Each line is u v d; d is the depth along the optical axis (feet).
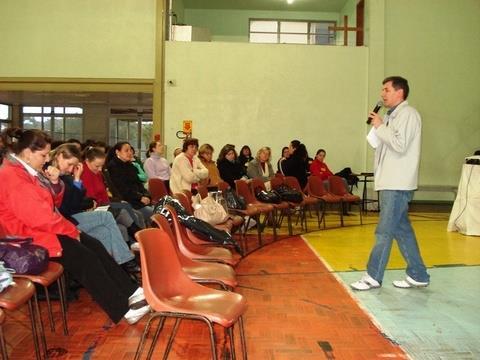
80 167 12.82
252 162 27.66
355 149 34.22
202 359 9.16
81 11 32.63
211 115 33.37
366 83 34.19
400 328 10.96
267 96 33.68
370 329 10.87
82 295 12.98
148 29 32.86
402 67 34.91
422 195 35.83
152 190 19.20
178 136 33.17
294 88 33.78
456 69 35.22
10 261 8.77
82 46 32.65
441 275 15.76
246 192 20.85
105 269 10.60
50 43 32.58
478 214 23.75
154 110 32.78
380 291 13.84
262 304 12.57
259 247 19.86
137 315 10.68
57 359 9.08
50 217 9.98
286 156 30.55
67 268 10.01
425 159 35.32
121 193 16.61
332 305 12.53
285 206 22.13
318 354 9.52
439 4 34.94
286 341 10.14
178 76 33.17
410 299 13.11
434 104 35.19
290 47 33.76
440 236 23.53
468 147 35.45
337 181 26.86
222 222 15.35
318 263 17.17
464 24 35.14
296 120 33.81
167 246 8.14
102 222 12.25
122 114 40.57
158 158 24.70
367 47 34.12
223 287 9.19
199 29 33.91
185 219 12.39
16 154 10.44
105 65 32.76
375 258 13.94
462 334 10.63
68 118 40.78
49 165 12.24
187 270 9.53
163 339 10.09
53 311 11.70
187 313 7.11
